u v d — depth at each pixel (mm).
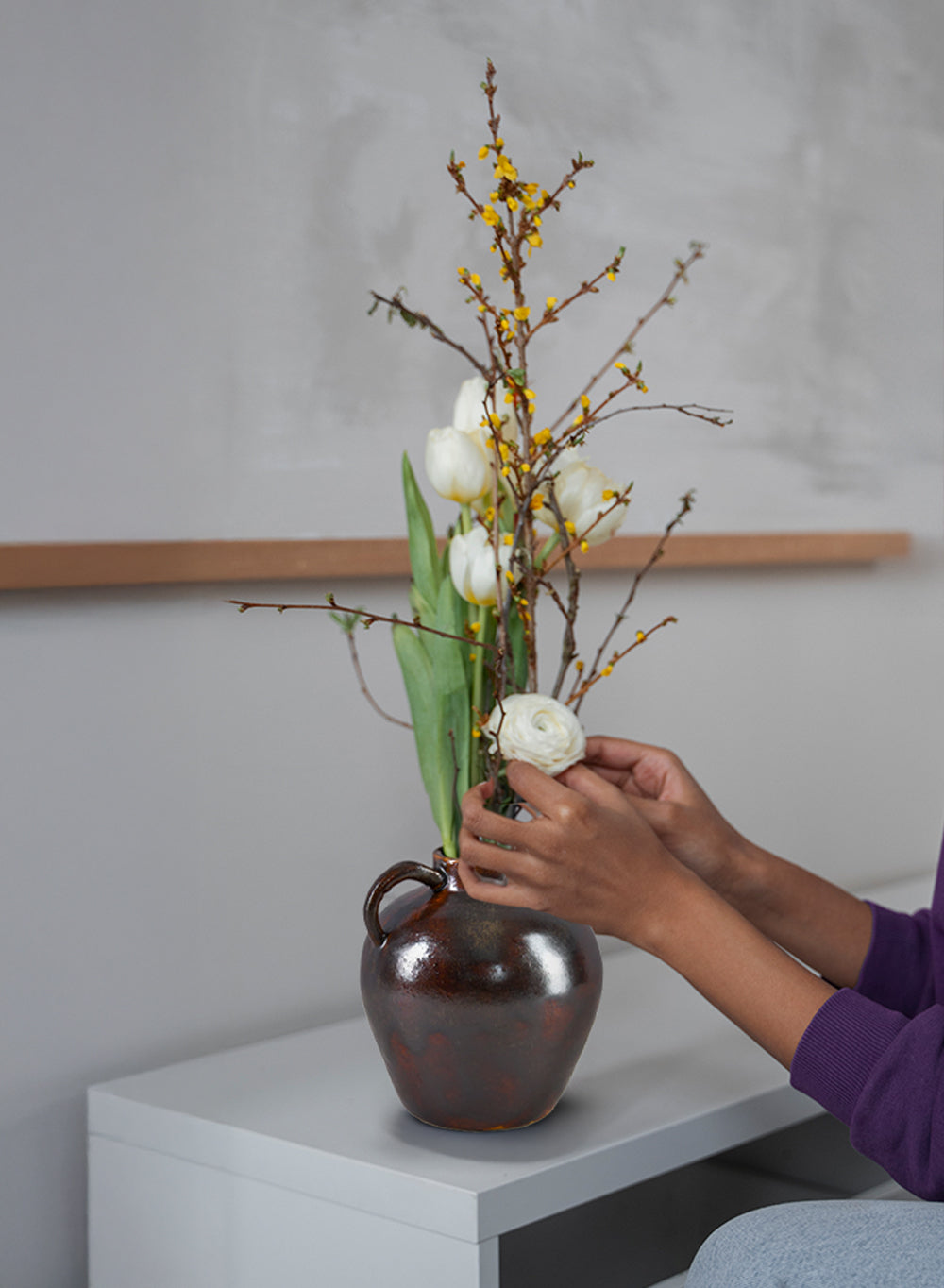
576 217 1569
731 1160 1105
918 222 2043
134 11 1194
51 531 1157
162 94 1218
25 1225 1155
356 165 1365
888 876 2062
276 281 1307
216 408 1267
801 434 1870
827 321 1901
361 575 1390
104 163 1181
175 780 1254
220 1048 1295
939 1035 803
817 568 1915
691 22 1696
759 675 1839
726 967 849
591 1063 1132
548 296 1543
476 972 908
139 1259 1073
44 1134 1167
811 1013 837
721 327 1751
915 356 2049
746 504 1797
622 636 1650
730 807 1808
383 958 939
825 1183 1165
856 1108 808
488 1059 919
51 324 1152
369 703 1410
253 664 1310
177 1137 1037
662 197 1668
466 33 1455
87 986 1194
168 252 1228
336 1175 924
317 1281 940
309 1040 1255
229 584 1285
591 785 872
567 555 934
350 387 1370
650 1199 1028
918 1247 712
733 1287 719
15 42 1122
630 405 1638
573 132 1564
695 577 1739
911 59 2025
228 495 1279
